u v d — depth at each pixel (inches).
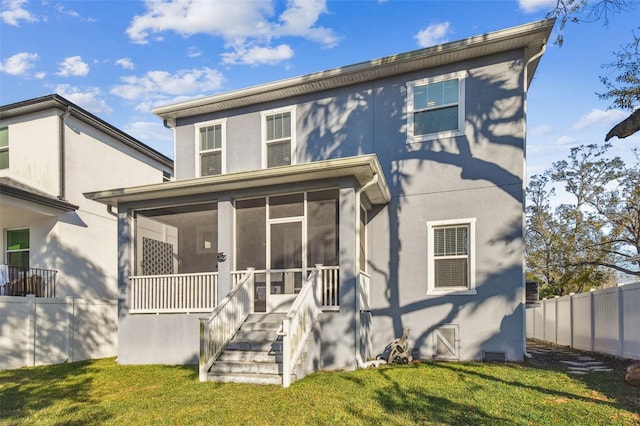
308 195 373.4
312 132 441.1
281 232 381.4
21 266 520.7
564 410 200.7
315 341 310.5
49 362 410.6
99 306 479.8
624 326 347.3
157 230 452.8
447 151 384.5
